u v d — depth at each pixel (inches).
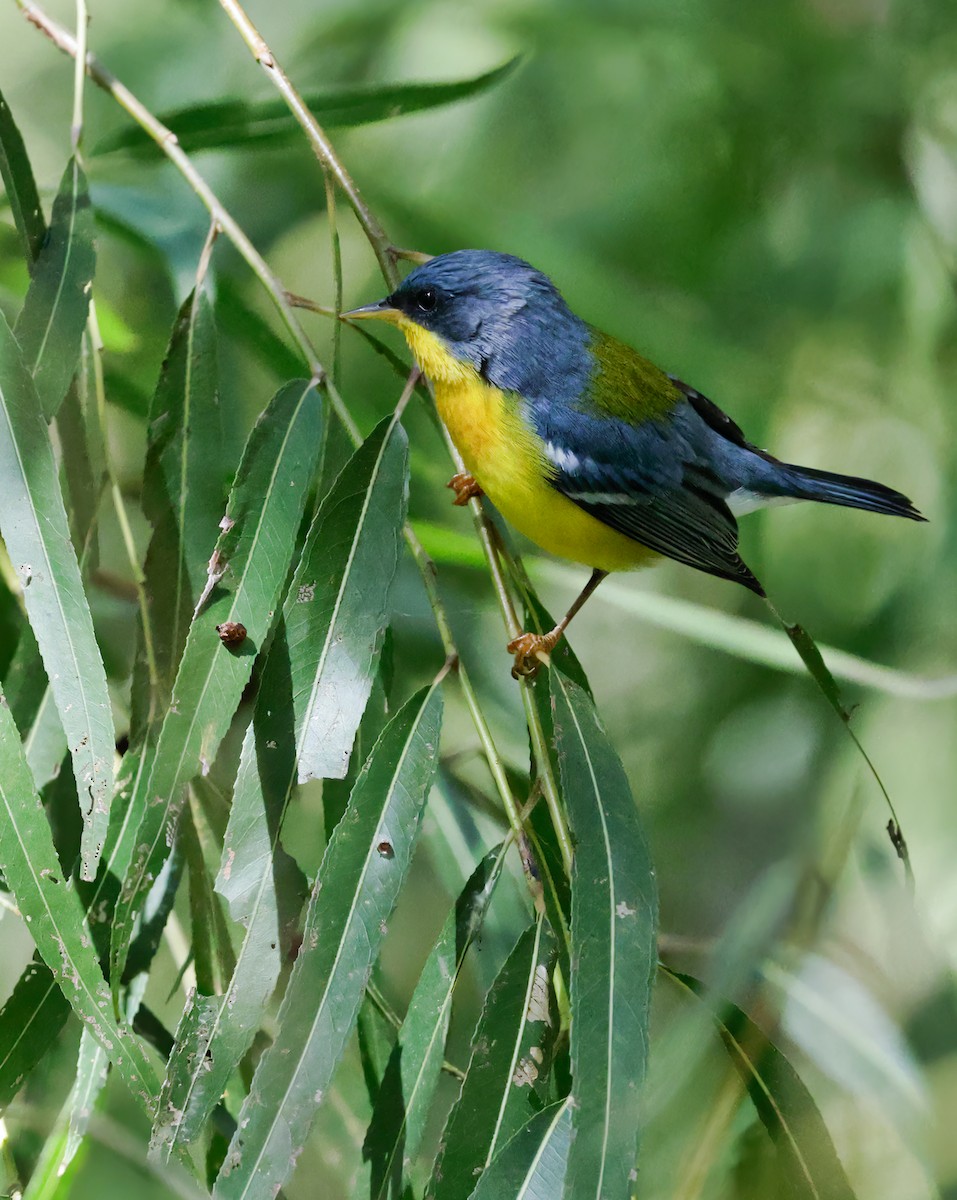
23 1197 223.8
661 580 453.4
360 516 230.1
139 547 358.9
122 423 370.3
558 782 247.6
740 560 332.5
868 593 430.0
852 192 459.8
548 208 459.2
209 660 222.5
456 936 219.1
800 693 419.5
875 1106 288.7
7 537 217.9
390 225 423.5
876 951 306.3
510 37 450.9
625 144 461.4
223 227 261.0
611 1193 185.8
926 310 446.3
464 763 298.0
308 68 450.0
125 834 243.4
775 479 356.8
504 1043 211.6
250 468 234.5
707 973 281.6
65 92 458.0
